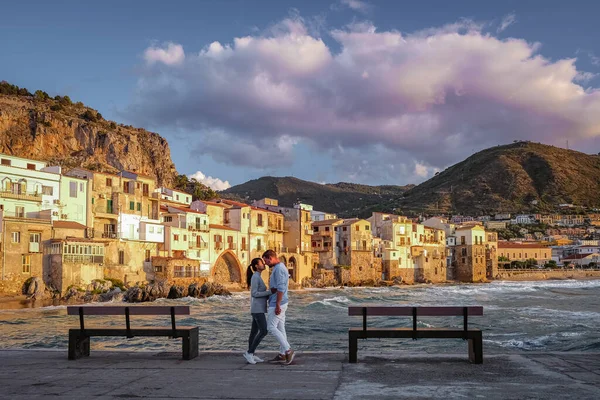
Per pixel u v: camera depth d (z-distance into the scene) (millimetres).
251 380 13539
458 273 178375
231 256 112688
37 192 80625
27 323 48875
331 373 14406
